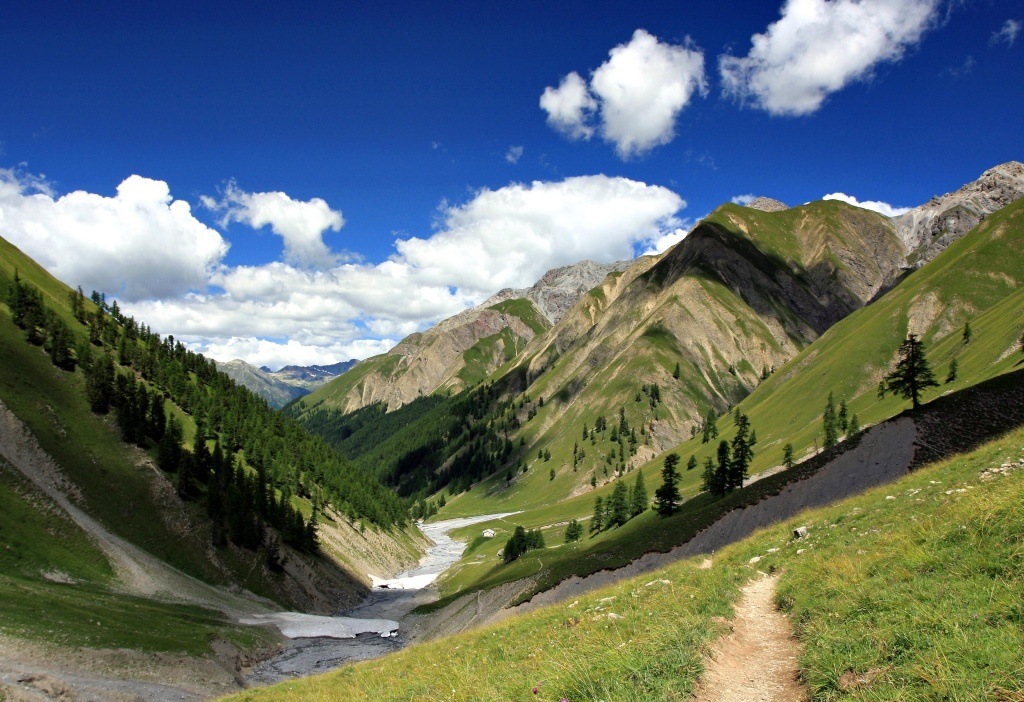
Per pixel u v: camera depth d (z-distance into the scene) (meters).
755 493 65.88
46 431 87.94
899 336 188.25
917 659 9.80
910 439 57.06
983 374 103.00
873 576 15.57
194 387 150.00
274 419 180.88
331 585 109.38
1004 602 10.80
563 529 170.38
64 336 108.50
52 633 42.81
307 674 57.75
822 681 10.54
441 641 28.88
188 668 48.38
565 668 12.48
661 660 11.95
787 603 17.31
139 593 68.31
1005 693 8.15
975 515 15.95
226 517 97.25
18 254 159.62
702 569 26.09
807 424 160.38
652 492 169.75
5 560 58.06
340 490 163.38
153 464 97.19
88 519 78.38
